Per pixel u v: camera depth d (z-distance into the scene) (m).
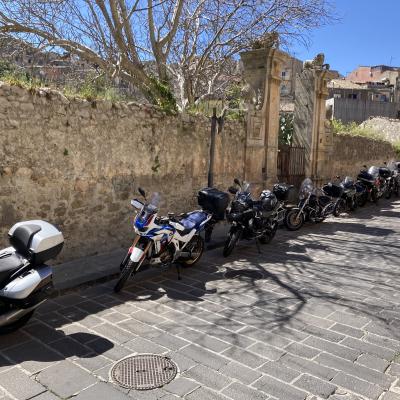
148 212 5.36
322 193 10.48
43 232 4.04
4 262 3.94
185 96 11.20
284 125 12.81
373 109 37.34
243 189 7.44
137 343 4.03
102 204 6.64
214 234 8.42
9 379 3.38
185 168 8.10
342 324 4.60
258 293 5.46
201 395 3.24
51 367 3.57
